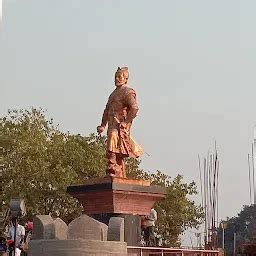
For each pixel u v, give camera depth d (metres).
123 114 32.06
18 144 67.62
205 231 61.62
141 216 31.31
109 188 30.17
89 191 30.94
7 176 66.56
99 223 21.97
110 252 21.81
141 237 31.41
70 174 68.00
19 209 28.95
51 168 68.88
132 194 30.77
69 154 71.19
